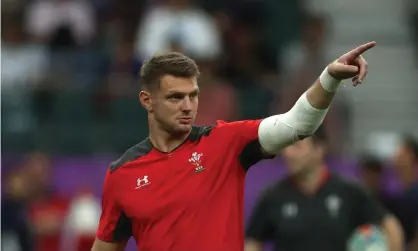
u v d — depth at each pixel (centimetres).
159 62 1633
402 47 5338
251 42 4834
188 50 4362
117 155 4056
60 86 4356
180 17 4547
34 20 4775
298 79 4372
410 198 3419
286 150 2602
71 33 4762
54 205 3725
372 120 4944
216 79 4369
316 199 2578
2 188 3750
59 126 4225
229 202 1636
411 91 5112
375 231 2556
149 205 1636
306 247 2562
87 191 3819
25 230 3625
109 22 4975
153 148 1673
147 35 4544
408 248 3419
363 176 3497
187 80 1625
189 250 1608
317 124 1605
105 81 4425
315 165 2577
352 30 5391
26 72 4434
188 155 1644
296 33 5144
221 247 1608
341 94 4697
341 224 2562
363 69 1534
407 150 3428
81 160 3925
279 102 4319
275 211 2608
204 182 1630
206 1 5150
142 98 1680
